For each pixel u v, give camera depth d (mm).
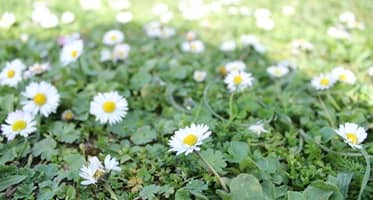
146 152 384
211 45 574
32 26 605
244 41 556
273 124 423
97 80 483
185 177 357
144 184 357
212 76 503
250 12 663
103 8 665
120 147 392
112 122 404
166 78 490
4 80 452
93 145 402
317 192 328
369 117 429
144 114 436
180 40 577
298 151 384
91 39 581
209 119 411
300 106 437
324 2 700
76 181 354
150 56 539
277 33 601
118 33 557
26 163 380
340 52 554
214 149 383
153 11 657
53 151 384
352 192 349
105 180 348
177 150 344
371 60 542
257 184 323
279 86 483
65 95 442
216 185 348
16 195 344
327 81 442
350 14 624
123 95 451
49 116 426
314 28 618
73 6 670
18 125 385
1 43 552
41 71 482
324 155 380
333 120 421
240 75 446
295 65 528
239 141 388
